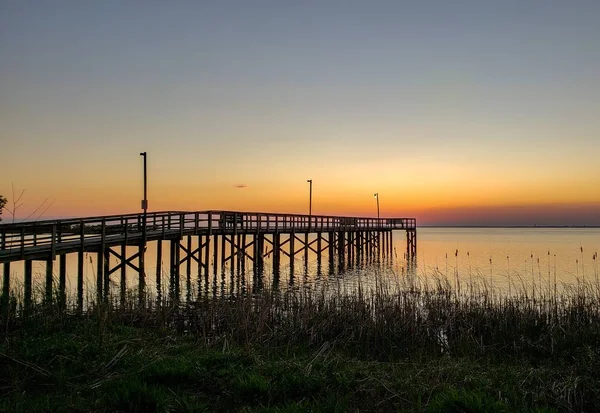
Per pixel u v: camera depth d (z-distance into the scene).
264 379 7.51
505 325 12.22
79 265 18.50
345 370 8.38
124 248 21.45
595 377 8.31
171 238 24.92
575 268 35.34
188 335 11.80
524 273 31.81
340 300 14.29
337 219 43.81
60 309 12.14
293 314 13.07
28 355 8.41
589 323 12.48
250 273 31.00
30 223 16.64
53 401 6.84
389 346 11.48
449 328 12.49
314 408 6.62
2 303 11.71
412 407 6.98
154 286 23.59
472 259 46.28
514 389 7.76
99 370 8.09
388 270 35.28
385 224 51.19
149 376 7.64
